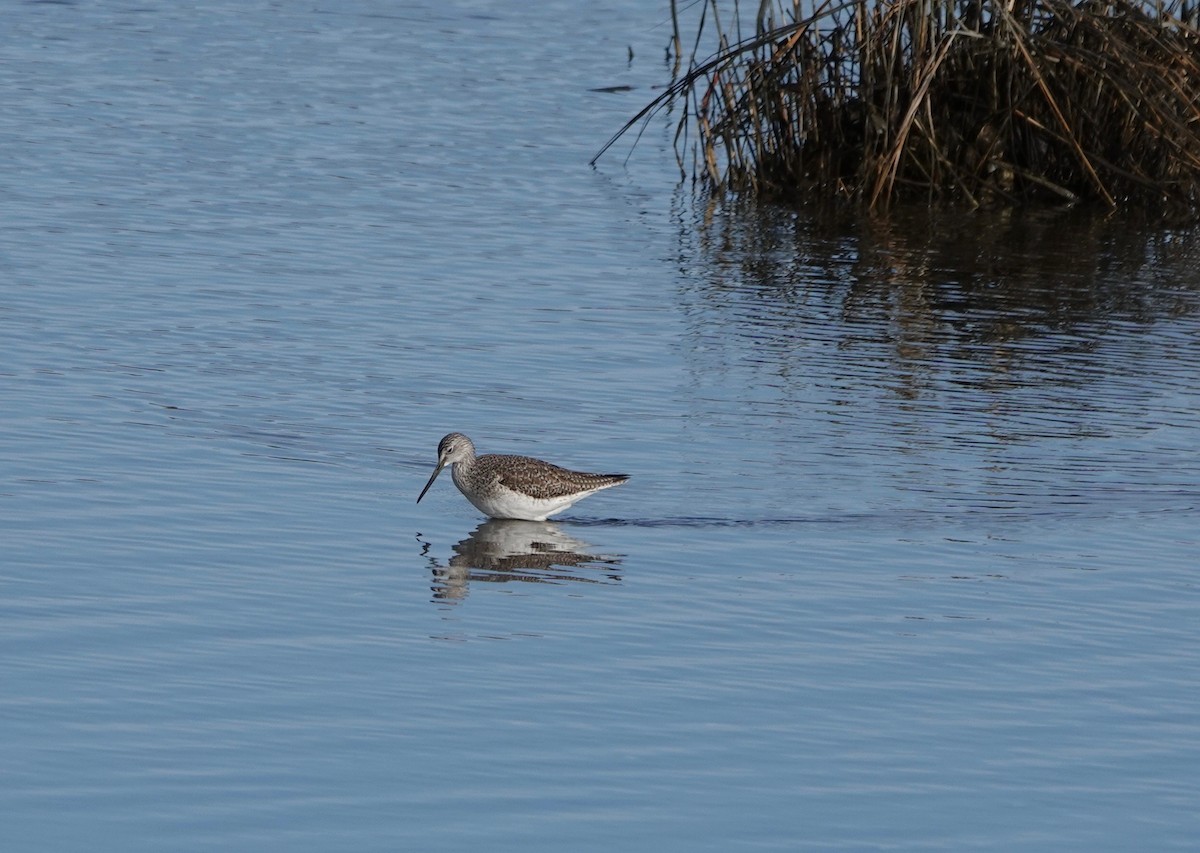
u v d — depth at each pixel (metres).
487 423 18.98
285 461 17.52
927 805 10.95
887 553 15.48
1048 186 31.86
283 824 10.41
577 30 44.34
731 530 16.03
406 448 18.16
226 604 13.82
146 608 13.63
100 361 20.47
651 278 25.92
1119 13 30.75
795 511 16.55
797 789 11.09
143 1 46.06
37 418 18.33
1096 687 12.74
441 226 28.16
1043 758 11.63
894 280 26.58
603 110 36.94
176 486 16.58
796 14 31.92
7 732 11.42
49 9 44.53
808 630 13.70
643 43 43.06
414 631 13.46
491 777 11.10
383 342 21.94
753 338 22.97
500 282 25.19
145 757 11.18
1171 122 29.98
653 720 12.00
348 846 10.18
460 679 12.57
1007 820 10.79
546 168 32.56
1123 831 10.70
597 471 17.53
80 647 12.82
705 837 10.45
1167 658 13.29
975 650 13.35
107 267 24.72
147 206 28.30
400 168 31.78
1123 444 18.88
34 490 16.19
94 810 10.48
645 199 31.08
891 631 13.70
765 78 32.03
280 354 21.16
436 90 37.88
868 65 31.28
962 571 15.07
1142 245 29.50
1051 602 14.38
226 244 26.33
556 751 11.48
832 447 18.52
